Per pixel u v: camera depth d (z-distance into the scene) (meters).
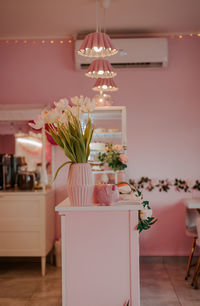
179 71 4.05
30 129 4.10
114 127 3.99
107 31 3.96
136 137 4.05
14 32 3.97
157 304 2.71
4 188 3.78
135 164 4.04
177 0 3.22
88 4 3.28
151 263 3.95
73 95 4.09
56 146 4.08
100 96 3.81
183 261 3.98
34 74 4.12
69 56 4.11
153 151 4.04
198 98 4.04
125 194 2.38
